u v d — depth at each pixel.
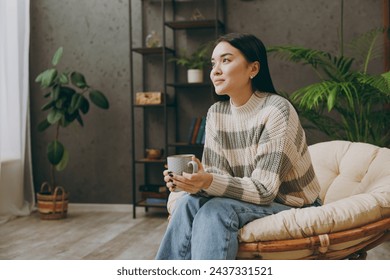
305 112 2.92
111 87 3.96
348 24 3.56
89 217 3.72
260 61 1.38
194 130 3.61
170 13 3.86
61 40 4.01
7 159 3.62
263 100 1.39
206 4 3.80
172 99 3.89
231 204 1.22
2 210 3.63
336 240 1.23
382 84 2.37
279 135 1.30
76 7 3.98
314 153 1.86
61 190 4.01
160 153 3.75
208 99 3.83
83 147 4.03
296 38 3.65
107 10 3.94
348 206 1.30
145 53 3.83
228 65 1.35
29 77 4.06
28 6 3.74
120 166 3.98
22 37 3.75
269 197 1.28
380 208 1.33
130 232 3.19
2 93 3.59
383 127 2.97
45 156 4.08
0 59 3.55
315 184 1.45
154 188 3.68
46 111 4.06
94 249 2.73
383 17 3.49
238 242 1.23
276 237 1.22
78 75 3.62
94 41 3.96
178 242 1.24
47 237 3.05
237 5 3.74
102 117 3.98
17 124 3.71
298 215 1.25
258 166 1.31
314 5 3.62
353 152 1.75
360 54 3.55
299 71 3.67
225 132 1.46
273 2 3.68
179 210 1.26
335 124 3.11
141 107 3.93
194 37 3.83
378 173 1.60
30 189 3.92
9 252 2.67
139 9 3.91
